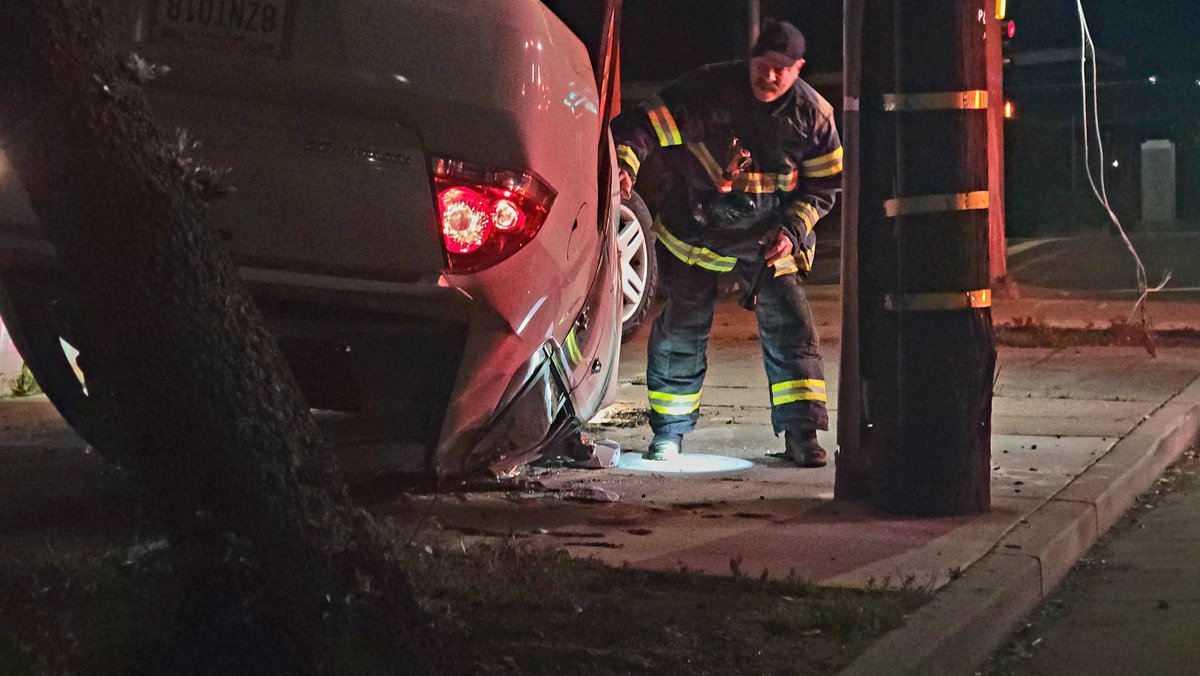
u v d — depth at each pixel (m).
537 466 12.00
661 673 6.83
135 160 5.35
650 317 23.14
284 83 8.33
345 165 8.41
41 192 5.34
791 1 50.19
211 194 5.66
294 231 8.48
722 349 20.41
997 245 29.16
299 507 5.72
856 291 10.64
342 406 9.13
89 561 7.83
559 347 9.48
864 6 10.48
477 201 8.48
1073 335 21.16
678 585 8.37
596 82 10.02
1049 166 70.88
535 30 8.63
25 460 11.25
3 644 6.28
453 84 8.38
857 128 10.55
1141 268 16.84
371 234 8.48
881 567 8.82
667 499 10.84
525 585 8.01
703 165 11.79
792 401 12.27
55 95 5.18
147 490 5.66
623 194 11.31
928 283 10.16
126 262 5.33
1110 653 8.16
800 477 11.74
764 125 11.62
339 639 5.81
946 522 10.07
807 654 7.16
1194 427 15.13
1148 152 68.62
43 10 5.14
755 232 11.98
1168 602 9.09
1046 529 9.86
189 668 5.89
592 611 7.75
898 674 6.87
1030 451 12.77
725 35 52.75
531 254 8.66
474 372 8.87
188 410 5.46
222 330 5.54
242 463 5.56
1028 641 8.41
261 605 5.71
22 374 14.95
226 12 8.34
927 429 10.21
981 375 10.23
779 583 8.27
